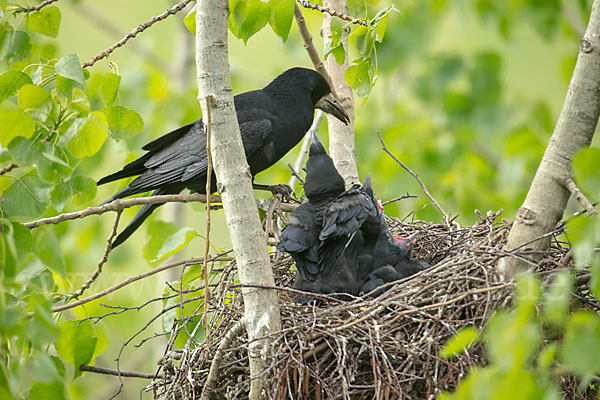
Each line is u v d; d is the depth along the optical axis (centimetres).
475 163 1759
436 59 1889
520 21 1944
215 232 2009
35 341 679
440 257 1072
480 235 1035
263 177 1712
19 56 1071
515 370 525
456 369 764
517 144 1526
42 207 920
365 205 945
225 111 818
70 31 2222
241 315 911
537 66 2161
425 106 1888
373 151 1784
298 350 809
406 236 1137
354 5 1252
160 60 1894
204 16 823
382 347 796
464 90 1881
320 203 995
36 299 691
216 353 827
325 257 940
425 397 805
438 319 794
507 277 825
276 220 1102
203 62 821
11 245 688
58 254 820
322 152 1030
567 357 548
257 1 939
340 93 1216
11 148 873
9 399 619
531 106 1823
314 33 1911
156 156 1226
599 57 795
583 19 1905
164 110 1731
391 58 1867
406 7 1895
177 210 1716
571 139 815
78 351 966
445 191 1688
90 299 941
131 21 2328
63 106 885
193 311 994
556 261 816
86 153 883
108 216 1609
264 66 2283
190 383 870
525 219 832
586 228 634
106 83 938
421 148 1747
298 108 1301
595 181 668
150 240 1242
